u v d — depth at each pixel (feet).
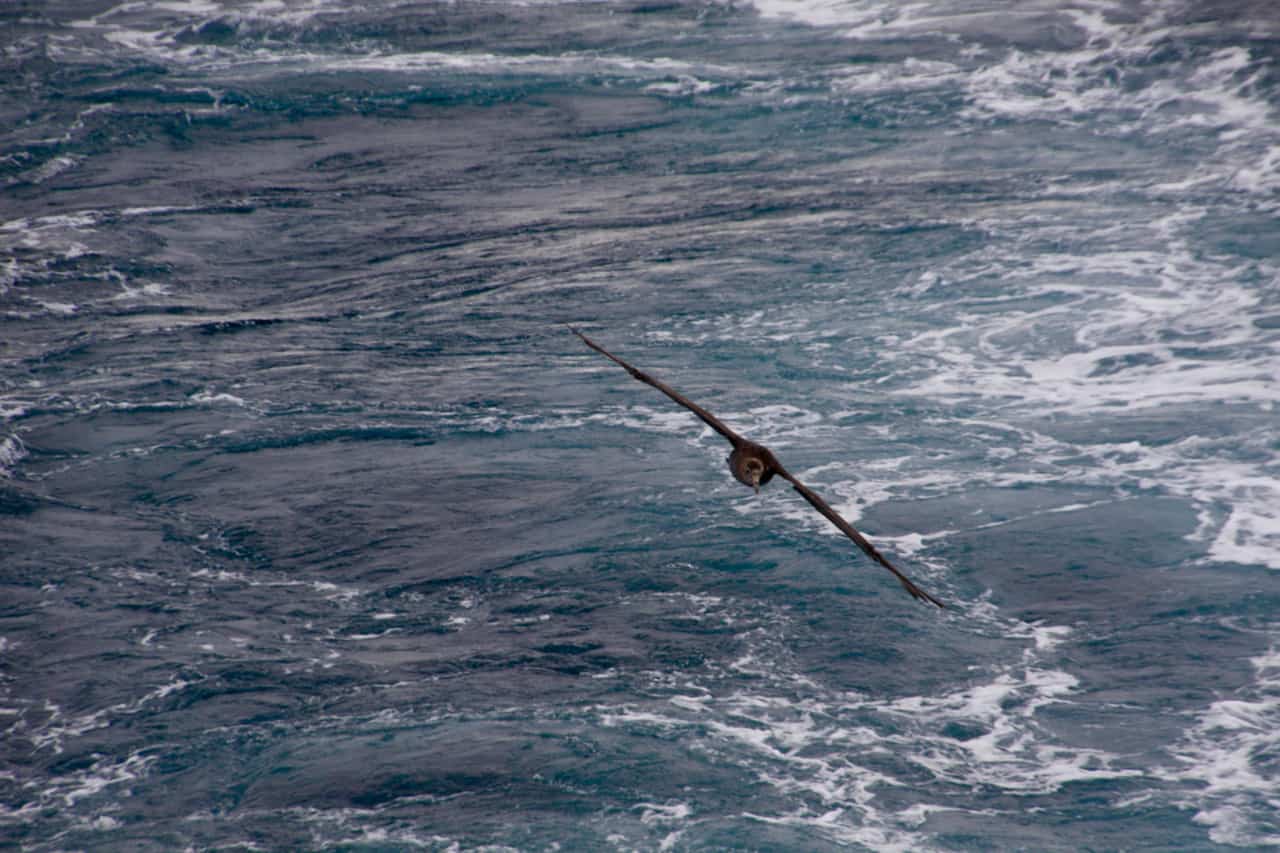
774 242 449.48
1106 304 386.93
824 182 507.30
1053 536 275.59
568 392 353.51
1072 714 223.30
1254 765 208.23
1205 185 471.21
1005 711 225.15
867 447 317.22
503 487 305.32
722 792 205.67
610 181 527.81
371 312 415.44
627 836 196.95
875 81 614.75
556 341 386.52
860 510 288.92
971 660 239.09
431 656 243.81
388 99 630.33
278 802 206.69
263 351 386.73
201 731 223.10
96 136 589.73
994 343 371.15
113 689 234.38
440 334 395.96
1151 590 256.73
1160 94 567.59
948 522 283.59
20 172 552.00
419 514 295.28
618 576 267.80
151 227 491.31
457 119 609.01
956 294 401.90
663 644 245.04
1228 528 274.77
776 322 390.83
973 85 597.93
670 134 576.61
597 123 594.24
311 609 260.62
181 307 424.05
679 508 292.40
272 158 569.64
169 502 303.68
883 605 254.47
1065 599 255.70
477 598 263.08
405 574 272.72
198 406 350.02
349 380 364.58
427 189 528.63
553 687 233.14
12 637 250.37
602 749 215.31
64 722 226.17
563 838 196.95
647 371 362.53
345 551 281.74
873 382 352.49
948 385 348.18
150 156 570.46
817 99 599.16
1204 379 341.00
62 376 371.76
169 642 248.32
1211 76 578.25
